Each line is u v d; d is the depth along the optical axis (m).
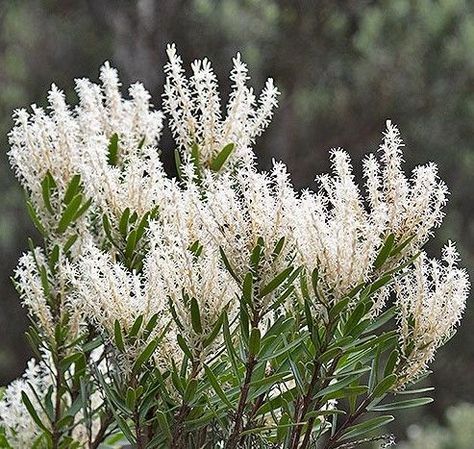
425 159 4.47
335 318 1.24
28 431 1.42
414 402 1.28
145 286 1.26
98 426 1.44
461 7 4.22
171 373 1.26
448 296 1.26
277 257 1.23
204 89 1.41
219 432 1.29
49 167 1.34
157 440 1.28
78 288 1.29
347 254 1.23
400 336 1.27
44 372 1.45
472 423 4.54
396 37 4.29
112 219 1.31
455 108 4.31
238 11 4.39
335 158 1.25
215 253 1.24
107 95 1.40
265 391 1.27
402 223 1.25
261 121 1.37
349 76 4.57
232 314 1.28
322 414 1.25
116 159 1.38
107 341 1.29
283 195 1.23
